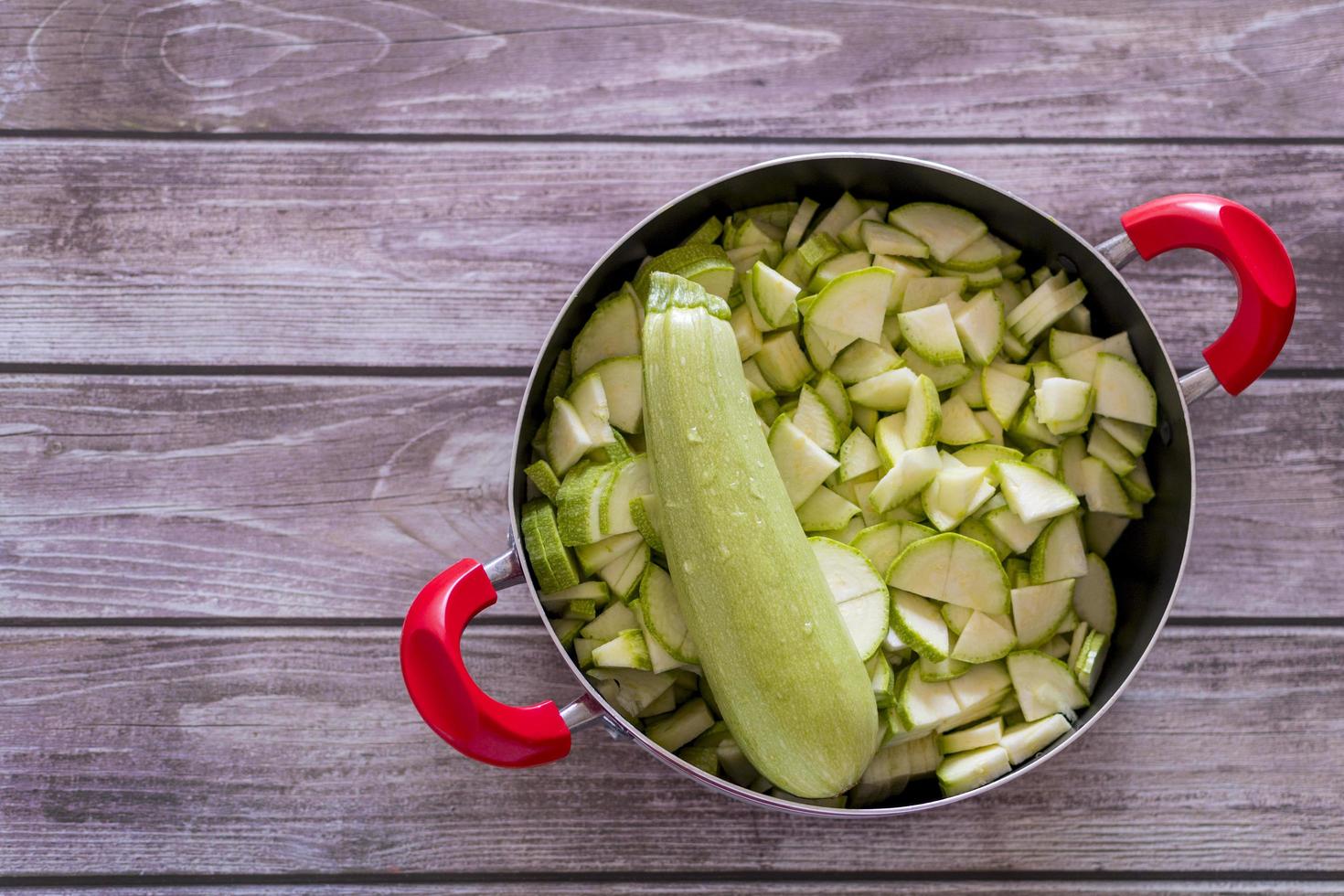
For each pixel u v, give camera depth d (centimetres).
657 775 92
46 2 94
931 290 89
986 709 88
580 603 87
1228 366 86
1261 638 93
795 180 89
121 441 93
